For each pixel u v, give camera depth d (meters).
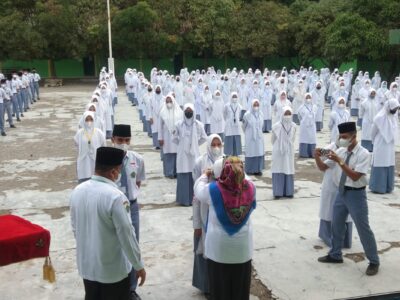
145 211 8.34
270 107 17.33
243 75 24.88
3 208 8.59
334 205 6.01
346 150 5.74
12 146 14.09
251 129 10.77
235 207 4.15
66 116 20.31
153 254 6.54
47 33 34.56
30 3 36.00
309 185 9.97
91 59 41.44
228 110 12.95
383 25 27.95
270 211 8.27
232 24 36.56
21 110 20.36
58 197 9.21
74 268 6.14
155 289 5.56
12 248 3.73
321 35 33.66
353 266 6.05
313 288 5.50
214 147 5.94
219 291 4.28
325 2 35.62
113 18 34.75
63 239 7.11
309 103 12.87
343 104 11.81
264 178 10.69
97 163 3.84
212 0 36.62
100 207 3.72
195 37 36.19
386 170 9.22
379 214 8.03
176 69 42.06
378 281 5.64
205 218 4.88
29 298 5.39
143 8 34.50
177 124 8.48
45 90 32.97
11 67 38.62
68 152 13.27
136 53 36.44
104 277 3.85
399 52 28.03
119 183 5.30
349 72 26.25
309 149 12.91
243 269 4.26
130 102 25.84
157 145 13.84
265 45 36.88
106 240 3.79
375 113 13.16
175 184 10.04
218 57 39.88
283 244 6.80
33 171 11.24
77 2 35.72
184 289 5.56
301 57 38.00
